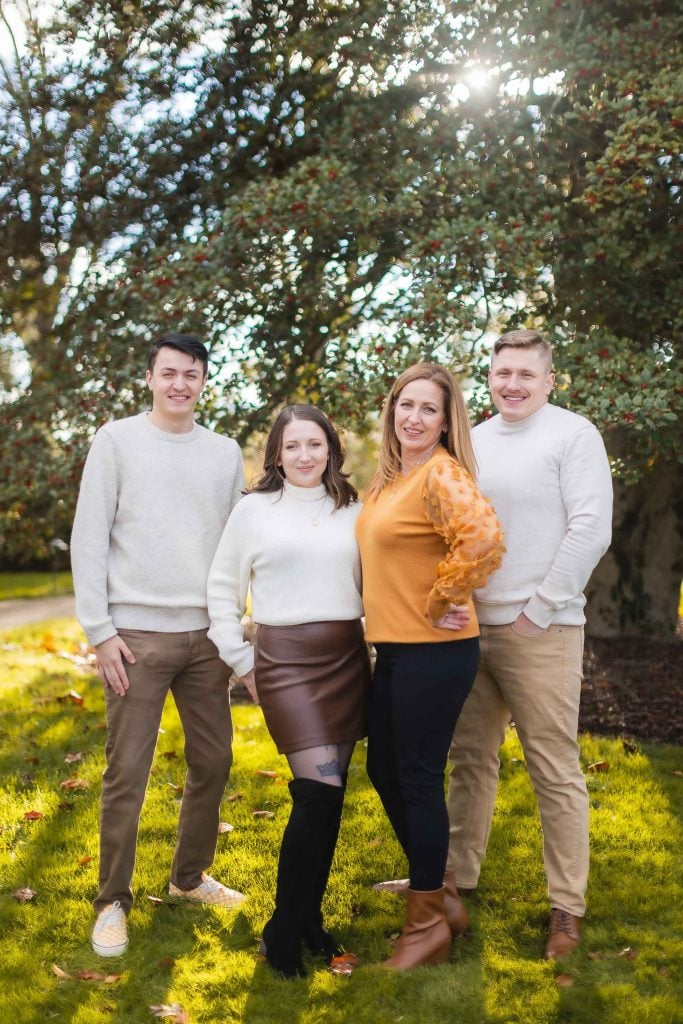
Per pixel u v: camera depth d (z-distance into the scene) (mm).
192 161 6219
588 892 2965
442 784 2553
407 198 5133
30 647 7125
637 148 4582
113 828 2672
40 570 18219
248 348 5902
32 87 5996
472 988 2430
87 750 4359
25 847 3311
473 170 5109
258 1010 2355
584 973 2512
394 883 3033
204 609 2779
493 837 3377
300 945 2549
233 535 2682
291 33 5871
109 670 2654
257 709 5031
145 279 5461
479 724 2887
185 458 2770
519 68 5195
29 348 6902
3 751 4383
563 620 2654
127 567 2701
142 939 2703
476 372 4875
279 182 5395
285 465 2656
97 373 5934
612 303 5406
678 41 5160
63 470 5512
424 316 4805
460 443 2598
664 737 4660
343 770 2527
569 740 2701
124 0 5734
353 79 5859
